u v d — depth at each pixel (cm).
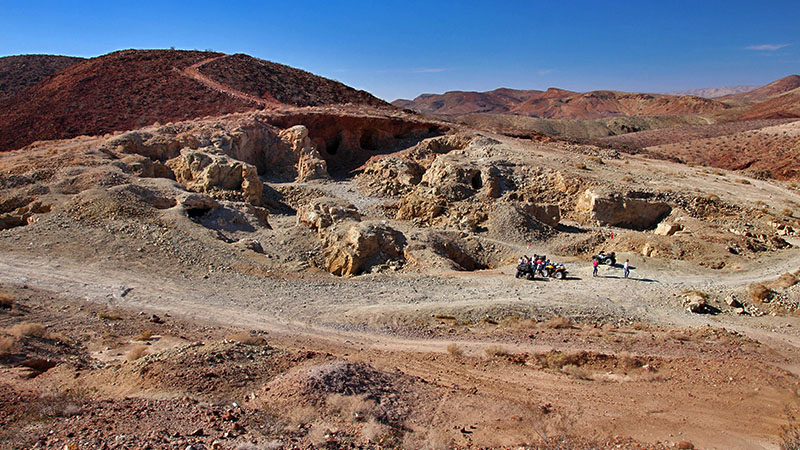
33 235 2773
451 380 1530
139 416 1020
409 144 7344
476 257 3500
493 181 5062
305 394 1187
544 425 1209
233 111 8644
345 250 3142
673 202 4700
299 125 6794
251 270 2730
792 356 1878
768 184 6028
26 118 8325
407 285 2628
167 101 8912
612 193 4603
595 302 2473
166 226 3122
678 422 1275
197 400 1136
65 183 3656
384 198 5556
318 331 1994
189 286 2430
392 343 1892
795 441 1145
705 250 3341
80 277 2383
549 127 19225
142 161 4781
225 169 4847
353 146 7412
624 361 1717
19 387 1181
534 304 2367
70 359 1495
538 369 1656
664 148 10488
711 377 1591
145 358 1396
